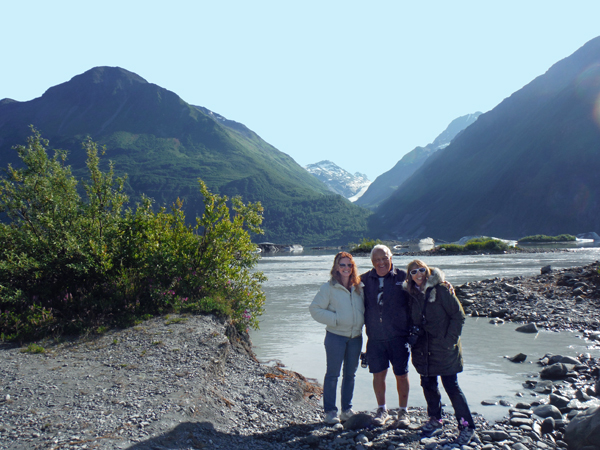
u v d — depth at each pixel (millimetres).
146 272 9211
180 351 6715
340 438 4805
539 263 33781
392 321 5172
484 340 9844
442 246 56562
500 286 16297
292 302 16531
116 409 4840
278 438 4848
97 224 9523
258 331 11312
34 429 4355
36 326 7488
